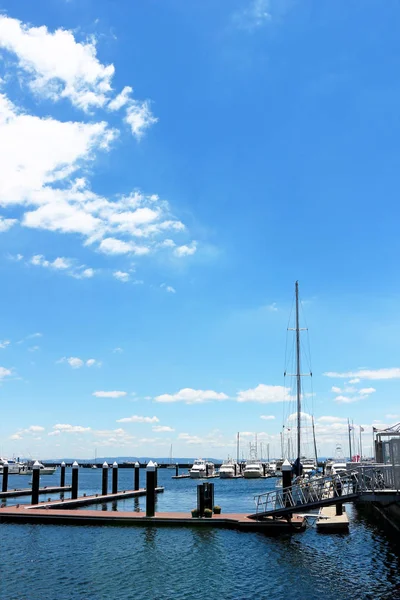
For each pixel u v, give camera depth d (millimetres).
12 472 172125
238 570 29625
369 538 38625
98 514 44281
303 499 43625
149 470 43406
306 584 27047
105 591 25750
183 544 35969
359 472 37219
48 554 33344
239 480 140500
